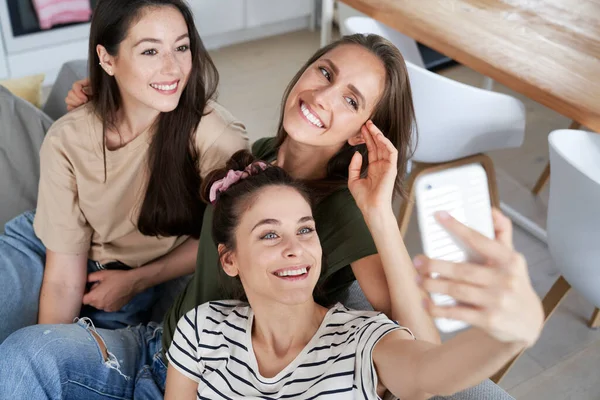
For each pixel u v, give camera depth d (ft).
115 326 5.56
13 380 4.32
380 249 3.92
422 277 2.44
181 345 4.16
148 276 5.46
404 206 7.54
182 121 4.94
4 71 10.85
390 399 3.76
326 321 3.90
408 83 4.40
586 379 6.78
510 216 8.71
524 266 2.38
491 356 2.69
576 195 5.21
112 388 4.72
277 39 13.53
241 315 4.13
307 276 3.79
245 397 3.83
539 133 10.70
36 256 5.55
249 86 11.67
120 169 5.08
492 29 7.26
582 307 7.62
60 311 5.36
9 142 6.15
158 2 4.55
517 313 2.33
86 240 5.44
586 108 5.80
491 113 6.51
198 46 4.87
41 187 5.30
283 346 3.93
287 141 4.76
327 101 4.24
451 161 7.23
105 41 4.67
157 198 5.14
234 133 5.15
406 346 3.36
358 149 4.55
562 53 6.81
